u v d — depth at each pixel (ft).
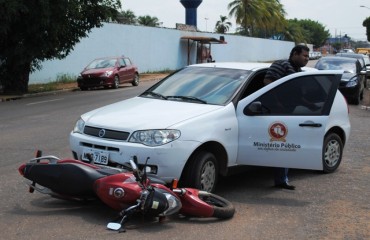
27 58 66.08
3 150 28.48
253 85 21.91
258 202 19.70
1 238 14.96
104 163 17.87
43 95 69.05
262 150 19.99
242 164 20.31
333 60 63.26
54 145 30.14
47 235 15.26
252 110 19.75
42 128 37.19
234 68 22.49
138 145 17.39
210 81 21.62
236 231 16.17
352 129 39.37
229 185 22.27
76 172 16.52
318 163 20.54
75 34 72.18
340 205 19.51
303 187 22.21
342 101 25.35
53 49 68.85
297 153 20.15
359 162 27.55
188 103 20.18
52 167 16.83
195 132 18.10
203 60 155.02
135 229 15.93
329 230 16.57
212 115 19.03
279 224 17.06
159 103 20.25
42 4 61.41
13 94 67.56
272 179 23.45
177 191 16.58
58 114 46.19
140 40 121.80
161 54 133.18
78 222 16.48
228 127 19.44
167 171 17.46
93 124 18.72
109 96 65.51
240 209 18.70
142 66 124.06
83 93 71.56
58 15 64.64
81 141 18.71
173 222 16.76
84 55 98.48
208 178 18.99
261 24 230.48
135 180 16.01
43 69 87.40
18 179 21.84
